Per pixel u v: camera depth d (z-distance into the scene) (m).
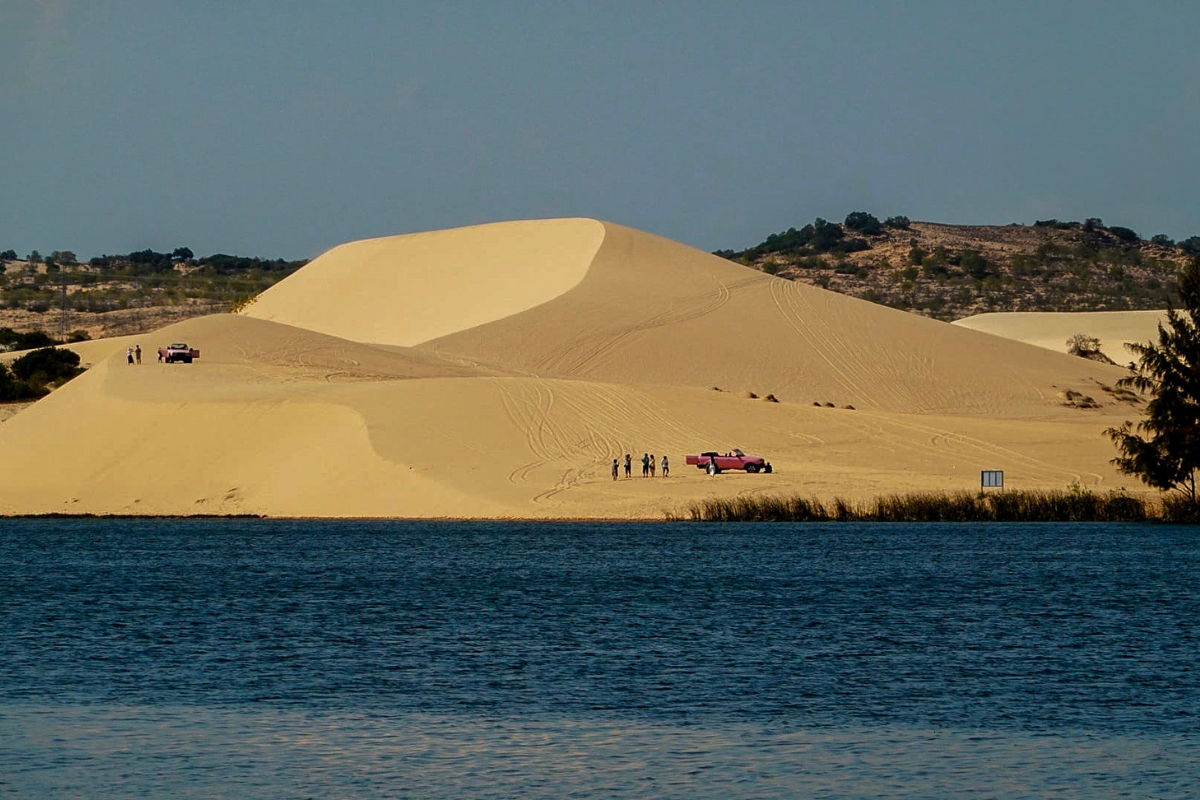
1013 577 134.38
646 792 62.50
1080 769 65.50
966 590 124.94
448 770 65.75
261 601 120.19
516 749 69.44
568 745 70.19
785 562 146.25
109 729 73.56
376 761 67.25
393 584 130.12
